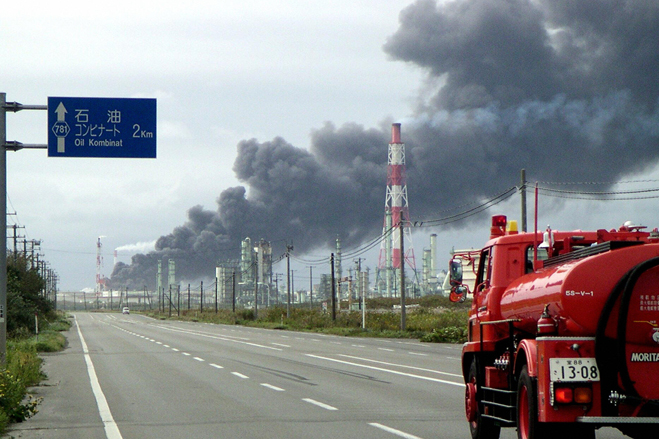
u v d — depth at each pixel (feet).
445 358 128.77
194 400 71.41
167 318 596.29
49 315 410.93
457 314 286.46
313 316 351.25
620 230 44.73
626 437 47.67
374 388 80.23
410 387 81.10
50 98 88.12
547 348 35.68
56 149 87.81
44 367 116.57
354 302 560.61
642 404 34.94
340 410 62.49
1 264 83.20
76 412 63.93
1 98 85.46
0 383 62.49
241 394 76.02
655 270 35.19
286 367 110.93
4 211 83.76
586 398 35.06
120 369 111.45
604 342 35.27
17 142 85.76
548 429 36.35
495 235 52.75
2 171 84.43
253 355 140.97
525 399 38.73
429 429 51.85
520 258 48.75
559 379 35.24
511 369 42.37
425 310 386.73
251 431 51.78
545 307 37.60
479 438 47.57
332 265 327.88
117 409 65.51
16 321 227.81
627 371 34.83
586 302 35.50
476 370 49.08
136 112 89.56
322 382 87.56
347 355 138.72
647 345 35.01
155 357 138.82
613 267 35.63
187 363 122.31
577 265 36.01
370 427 52.85
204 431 52.08
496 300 48.42
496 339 48.16
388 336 231.71
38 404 69.82
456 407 64.08
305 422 55.72
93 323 452.76
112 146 88.89
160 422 57.00
